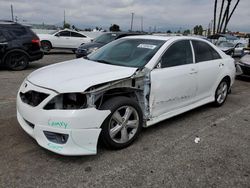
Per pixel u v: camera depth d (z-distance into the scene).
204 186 2.92
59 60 13.56
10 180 2.87
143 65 3.96
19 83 7.46
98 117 3.22
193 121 4.93
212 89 5.50
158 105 4.11
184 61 4.60
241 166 3.37
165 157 3.50
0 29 9.31
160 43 4.41
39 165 3.18
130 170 3.16
